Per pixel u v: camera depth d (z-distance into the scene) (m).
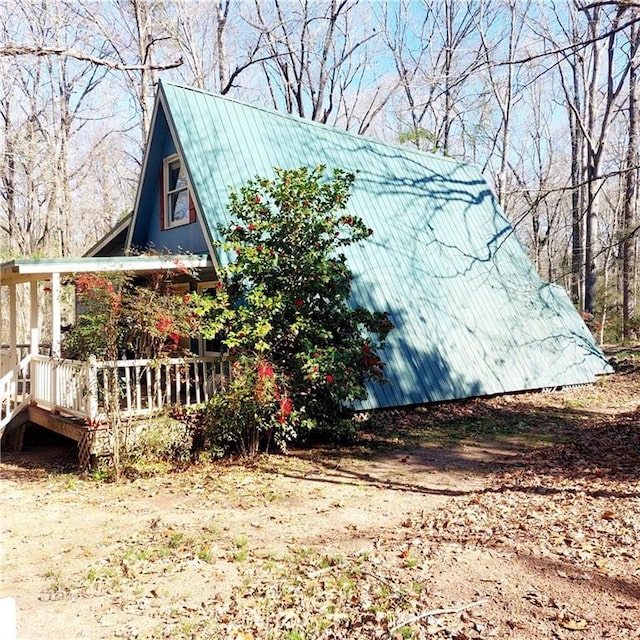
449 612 4.12
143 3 22.89
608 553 5.06
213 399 9.38
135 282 13.72
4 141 26.92
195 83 28.50
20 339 23.66
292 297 10.03
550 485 7.56
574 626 3.86
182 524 6.59
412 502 7.40
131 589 4.89
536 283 17.89
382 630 3.95
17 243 28.22
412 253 15.18
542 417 13.02
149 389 9.34
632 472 7.80
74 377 9.52
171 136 13.41
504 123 31.20
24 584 5.09
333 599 4.48
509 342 15.66
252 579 4.98
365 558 5.29
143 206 14.50
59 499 7.77
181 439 9.23
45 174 28.91
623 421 11.76
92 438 8.76
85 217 36.75
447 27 34.66
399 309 13.87
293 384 9.78
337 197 10.49
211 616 4.34
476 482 8.34
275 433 9.95
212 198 11.93
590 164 24.98
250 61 28.31
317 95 33.19
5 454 11.12
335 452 10.21
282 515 6.89
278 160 13.71
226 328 9.62
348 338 10.48
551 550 5.20
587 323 23.83
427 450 10.35
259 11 31.61
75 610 4.54
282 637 3.98
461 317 15.01
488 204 18.61
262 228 10.07
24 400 11.45
